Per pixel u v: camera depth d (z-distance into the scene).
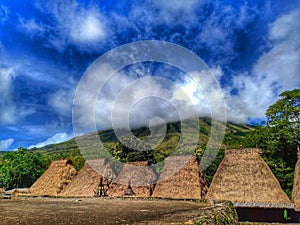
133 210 11.81
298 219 25.36
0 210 11.49
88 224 7.52
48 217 9.09
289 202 24.70
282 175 38.00
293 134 40.81
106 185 30.41
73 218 8.86
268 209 25.36
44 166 60.41
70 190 32.62
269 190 25.75
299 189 26.56
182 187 27.28
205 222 7.13
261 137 43.62
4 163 61.69
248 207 24.98
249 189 26.20
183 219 8.41
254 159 28.20
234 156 29.14
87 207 13.45
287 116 42.03
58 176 35.62
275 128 42.62
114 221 8.12
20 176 57.31
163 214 9.98
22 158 59.56
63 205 14.68
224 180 27.55
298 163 29.44
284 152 41.31
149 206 14.27
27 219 8.55
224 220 8.40
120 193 29.14
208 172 40.16
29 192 36.72
